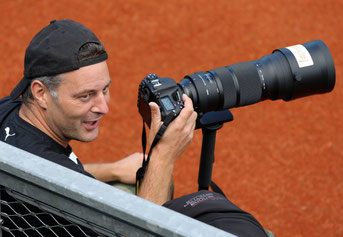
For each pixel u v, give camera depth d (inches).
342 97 856.3
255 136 790.5
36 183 197.6
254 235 193.5
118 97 859.4
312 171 740.0
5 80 872.3
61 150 309.3
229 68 412.2
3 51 935.7
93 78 288.0
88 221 199.8
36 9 1035.9
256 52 948.0
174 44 968.9
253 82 410.6
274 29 995.9
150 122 383.2
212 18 1024.2
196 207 209.3
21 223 266.4
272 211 685.3
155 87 360.2
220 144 777.6
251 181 726.5
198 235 166.1
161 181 342.0
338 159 757.3
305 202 698.2
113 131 804.0
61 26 290.7
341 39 971.9
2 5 1039.0
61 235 264.1
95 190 183.6
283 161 754.2
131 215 174.7
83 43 284.8
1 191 255.3
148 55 944.3
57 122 301.9
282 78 417.4
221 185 719.7
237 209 207.3
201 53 948.0
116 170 397.1
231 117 419.8
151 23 1015.0
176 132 340.8
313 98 854.5
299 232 658.8
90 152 769.6
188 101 355.6
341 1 1054.4
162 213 173.6
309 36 979.9
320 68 418.6
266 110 831.7
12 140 298.4
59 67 281.9
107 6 1051.3
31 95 301.7
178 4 1057.5
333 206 692.7
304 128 802.8
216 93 397.1
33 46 289.6
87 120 303.4
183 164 751.1
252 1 1059.9
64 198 197.6
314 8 1040.2
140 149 778.8
